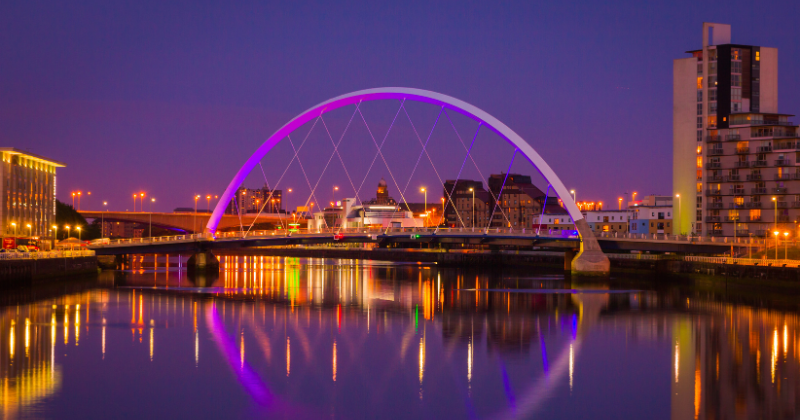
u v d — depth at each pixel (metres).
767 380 39.19
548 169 108.81
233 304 72.19
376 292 87.44
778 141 122.69
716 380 39.34
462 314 65.00
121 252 118.38
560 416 33.47
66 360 43.69
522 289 91.69
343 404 35.41
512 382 39.25
